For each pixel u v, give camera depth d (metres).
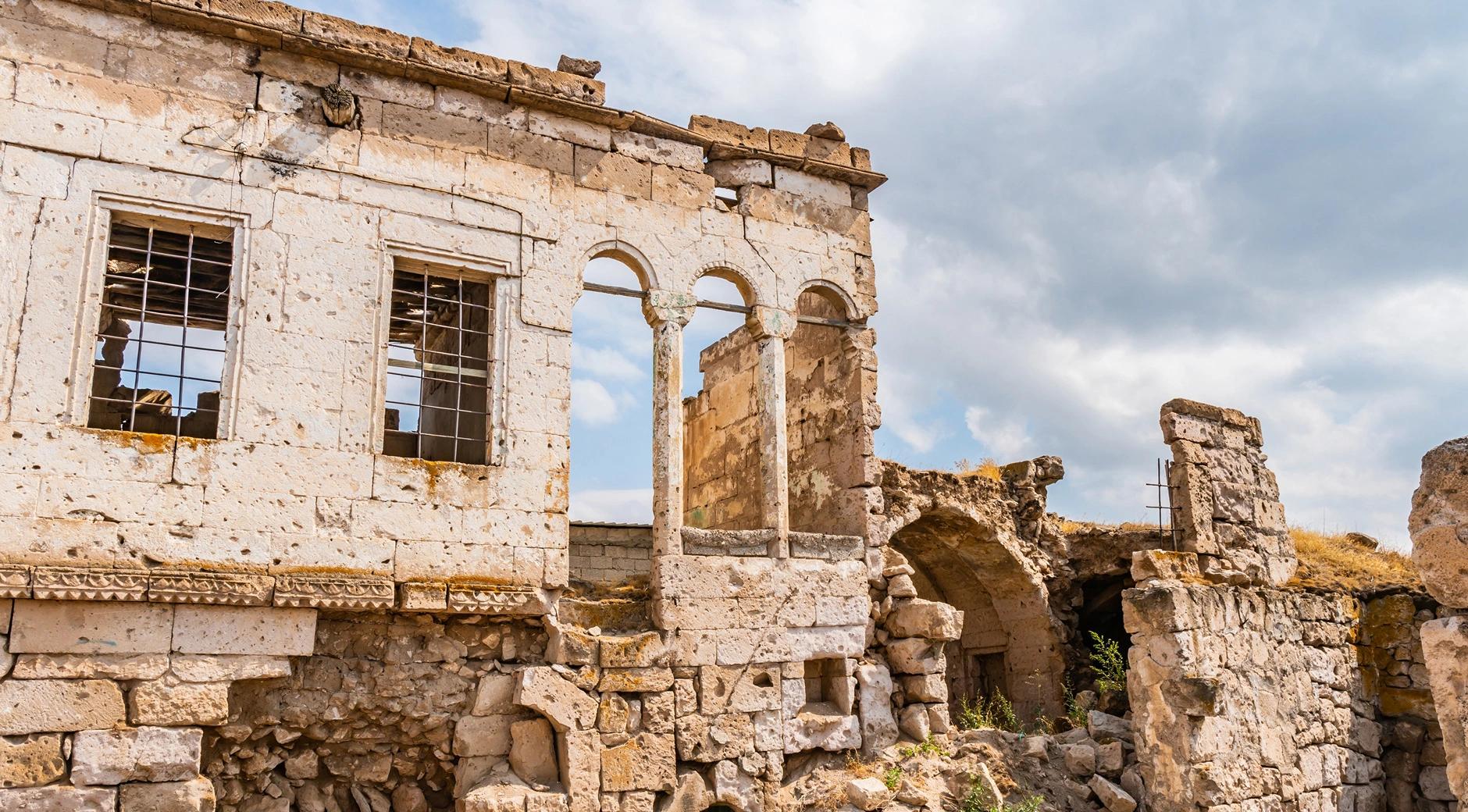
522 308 15.27
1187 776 15.71
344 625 13.63
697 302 16.64
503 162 15.62
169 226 13.66
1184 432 20.00
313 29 14.51
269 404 13.45
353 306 14.21
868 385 18.12
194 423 15.68
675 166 17.00
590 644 14.55
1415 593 20.47
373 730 13.73
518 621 14.56
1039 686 21.83
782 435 16.86
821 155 18.33
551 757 14.20
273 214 13.96
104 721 11.98
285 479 13.34
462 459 16.47
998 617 22.84
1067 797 16.59
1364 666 20.44
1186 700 15.84
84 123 13.16
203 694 12.44
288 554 13.15
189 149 13.64
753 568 16.00
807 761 16.00
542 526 14.73
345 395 13.93
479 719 14.01
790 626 16.09
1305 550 22.80
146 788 12.02
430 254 14.88
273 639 12.93
